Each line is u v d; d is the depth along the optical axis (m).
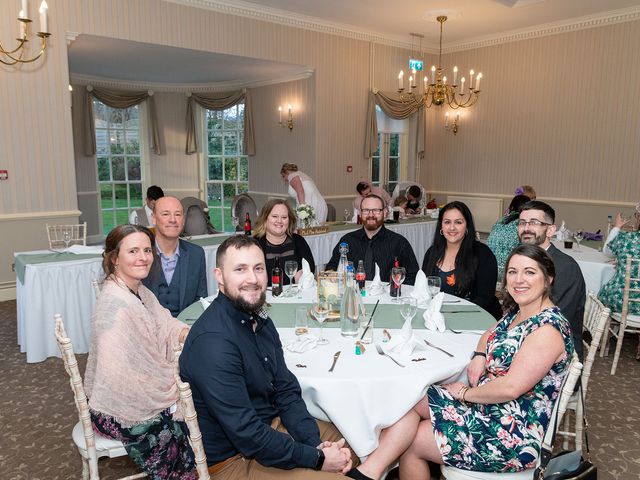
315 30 7.15
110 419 1.70
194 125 9.33
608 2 6.23
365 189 6.58
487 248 2.92
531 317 1.76
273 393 1.70
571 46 7.05
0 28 4.79
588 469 1.60
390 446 1.76
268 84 8.34
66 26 5.14
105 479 2.25
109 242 1.91
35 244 5.24
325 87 7.46
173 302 2.85
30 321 3.48
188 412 1.43
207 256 4.16
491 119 8.12
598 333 2.06
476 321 2.34
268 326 1.72
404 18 6.98
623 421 2.80
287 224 3.20
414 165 8.98
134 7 5.57
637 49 6.45
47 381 3.27
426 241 6.29
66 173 5.32
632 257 3.40
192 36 6.04
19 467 2.36
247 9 6.37
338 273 2.57
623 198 6.78
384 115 8.61
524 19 7.01
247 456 1.51
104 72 8.00
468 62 8.31
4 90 4.89
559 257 2.44
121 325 1.71
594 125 6.95
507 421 1.70
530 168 7.72
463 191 8.70
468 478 1.70
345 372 1.78
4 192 5.02
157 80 8.86
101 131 8.64
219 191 9.66
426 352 1.97
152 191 4.90
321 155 7.64
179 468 1.73
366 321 2.31
